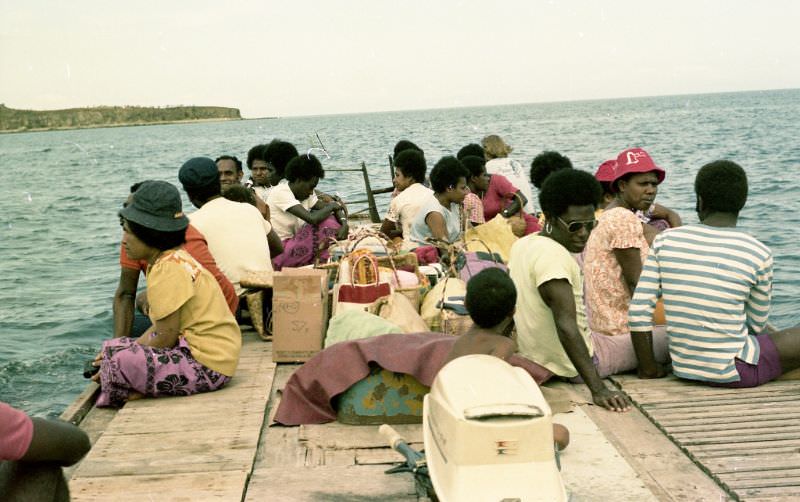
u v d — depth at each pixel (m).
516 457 2.87
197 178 6.93
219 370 5.22
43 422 2.85
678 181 27.33
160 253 5.14
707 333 5.01
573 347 4.82
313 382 4.68
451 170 7.65
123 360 4.99
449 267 7.23
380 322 5.32
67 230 24.11
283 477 3.97
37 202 33.84
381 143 64.62
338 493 3.78
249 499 3.73
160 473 4.00
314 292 5.85
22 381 9.13
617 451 4.15
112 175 54.03
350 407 4.64
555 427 3.91
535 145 55.31
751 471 3.86
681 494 3.70
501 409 2.89
